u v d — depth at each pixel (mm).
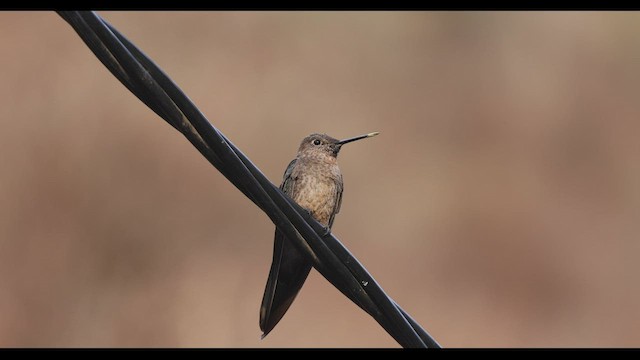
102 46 8031
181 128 8375
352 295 9016
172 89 8250
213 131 8383
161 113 8367
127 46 8180
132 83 8242
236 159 8531
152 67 8227
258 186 8695
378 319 9023
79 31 7941
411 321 9125
